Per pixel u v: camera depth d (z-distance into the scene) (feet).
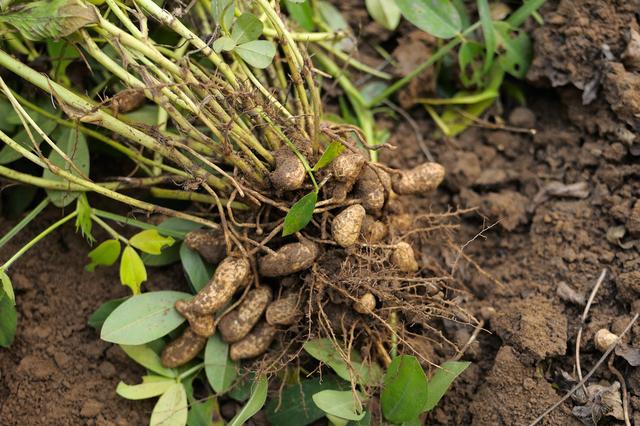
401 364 1.58
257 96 1.59
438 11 1.89
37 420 1.69
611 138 1.83
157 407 1.66
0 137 1.54
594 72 1.86
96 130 1.80
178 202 1.84
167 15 1.51
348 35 1.87
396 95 2.03
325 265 1.64
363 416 1.58
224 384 1.68
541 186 1.89
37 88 1.78
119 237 1.71
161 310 1.66
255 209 1.68
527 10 1.94
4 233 1.82
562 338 1.66
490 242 1.88
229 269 1.60
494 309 1.78
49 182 1.68
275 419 1.69
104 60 1.51
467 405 1.71
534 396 1.64
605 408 1.59
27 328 1.76
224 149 1.56
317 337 1.67
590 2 1.87
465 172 1.93
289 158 1.59
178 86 1.54
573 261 1.77
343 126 1.70
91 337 1.76
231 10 1.55
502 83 2.02
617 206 1.77
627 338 1.63
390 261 1.67
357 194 1.64
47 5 1.45
